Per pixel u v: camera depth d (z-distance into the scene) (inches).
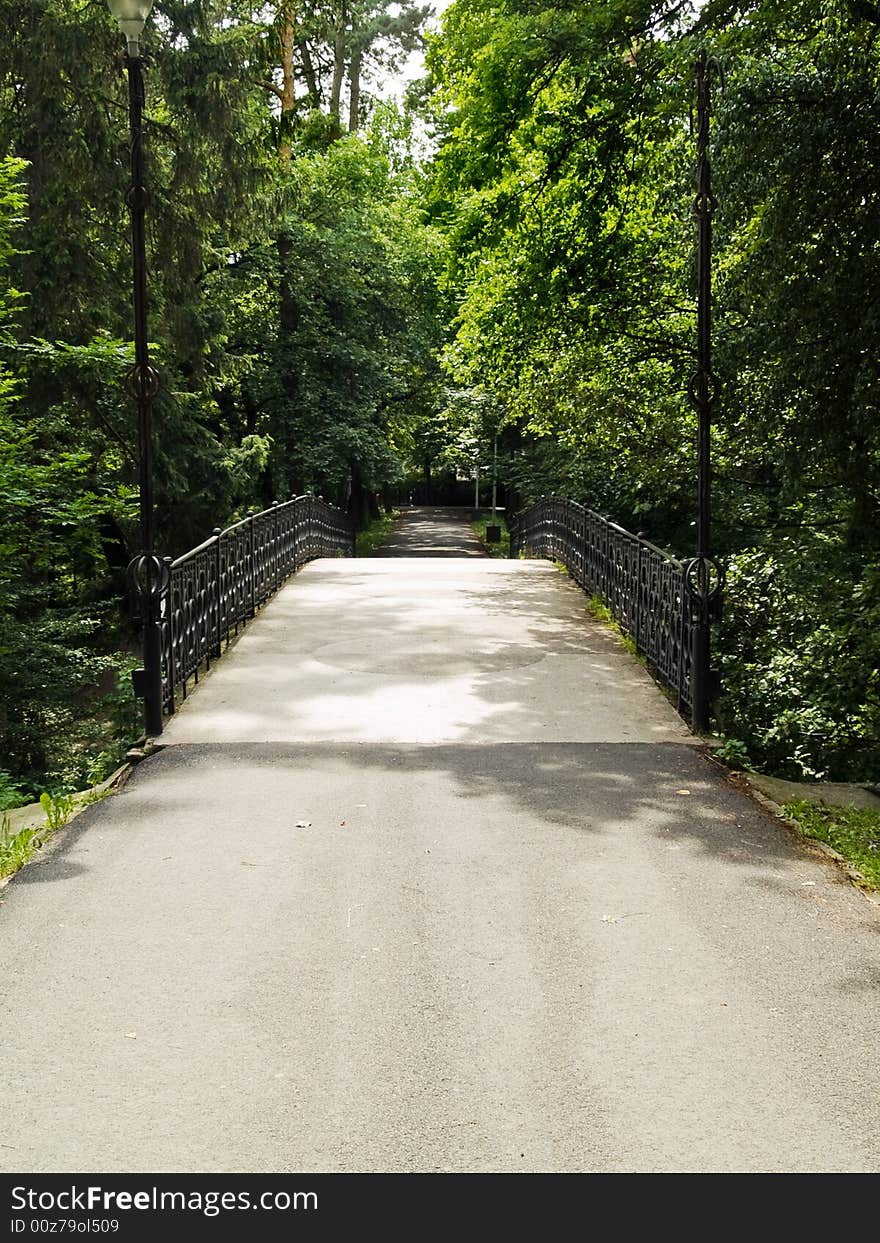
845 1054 162.7
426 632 533.6
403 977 187.0
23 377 667.4
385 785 304.2
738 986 184.9
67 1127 143.4
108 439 784.9
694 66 377.4
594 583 643.5
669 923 211.5
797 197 381.7
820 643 460.4
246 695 410.6
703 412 367.6
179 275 800.9
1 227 572.4
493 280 748.6
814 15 407.2
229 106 779.4
